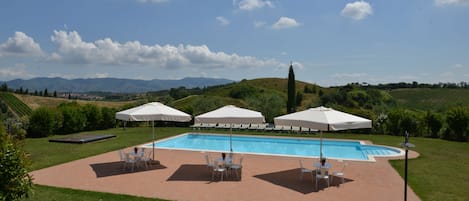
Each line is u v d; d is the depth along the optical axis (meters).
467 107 20.88
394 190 9.37
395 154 15.36
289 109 37.56
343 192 9.18
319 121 9.84
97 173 11.30
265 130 25.45
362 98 57.00
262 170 11.93
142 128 27.86
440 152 15.70
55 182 10.04
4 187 4.98
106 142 19.11
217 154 15.30
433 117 21.70
